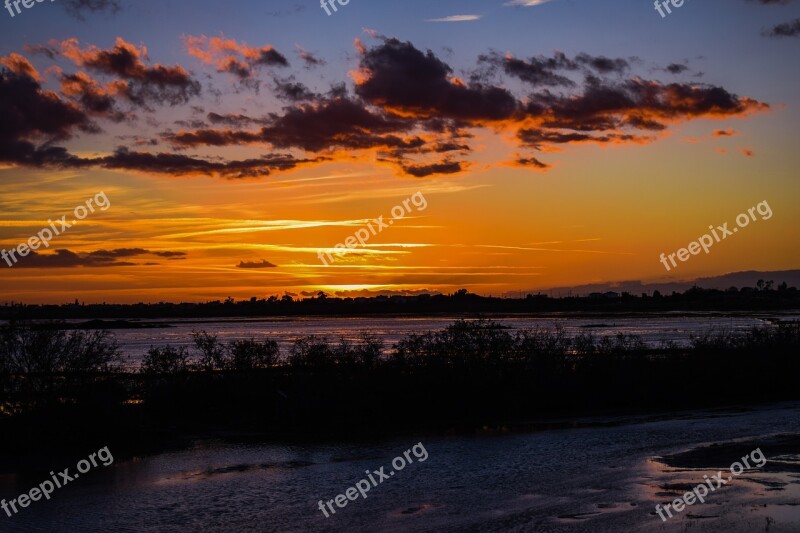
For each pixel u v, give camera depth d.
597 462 30.00
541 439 35.62
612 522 21.73
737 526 20.83
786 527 20.64
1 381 35.19
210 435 37.53
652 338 108.00
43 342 35.81
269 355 45.47
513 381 44.91
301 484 28.05
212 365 44.91
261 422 40.09
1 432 34.19
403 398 42.91
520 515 22.91
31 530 23.17
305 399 40.94
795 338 55.09
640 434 36.16
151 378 42.47
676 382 48.66
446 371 44.09
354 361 44.44
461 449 33.69
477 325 49.88
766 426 37.69
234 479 29.02
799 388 50.84
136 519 23.98
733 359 51.91
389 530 22.08
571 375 46.38
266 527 22.86
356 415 41.19
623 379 47.00
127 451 34.22
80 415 35.62
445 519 22.91
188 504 25.58
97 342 39.56
